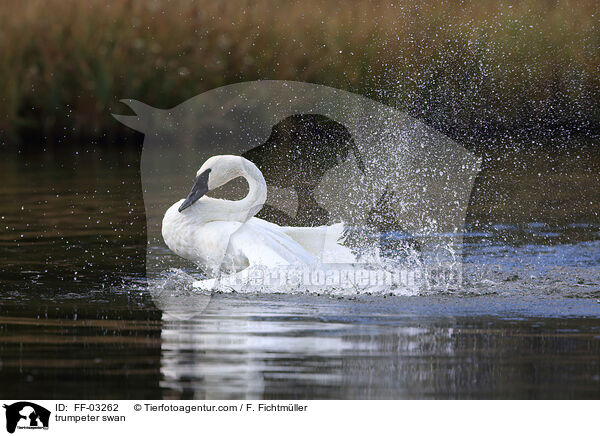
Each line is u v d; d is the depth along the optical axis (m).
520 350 22.00
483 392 18.89
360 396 18.62
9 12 77.69
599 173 58.41
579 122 77.25
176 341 22.66
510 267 33.16
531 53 77.25
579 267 33.31
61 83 76.56
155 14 77.88
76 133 77.19
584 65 77.69
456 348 22.12
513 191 51.47
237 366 20.50
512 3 80.00
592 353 21.77
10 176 59.88
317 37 77.12
